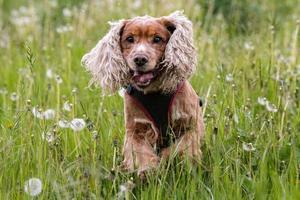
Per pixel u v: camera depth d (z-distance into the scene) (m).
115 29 7.24
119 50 7.23
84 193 6.25
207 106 8.18
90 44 12.08
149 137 7.14
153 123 7.07
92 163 6.63
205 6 13.78
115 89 7.29
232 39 11.62
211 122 7.69
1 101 9.71
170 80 7.04
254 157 7.10
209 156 7.23
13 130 7.09
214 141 7.24
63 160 6.76
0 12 17.61
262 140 7.37
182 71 7.08
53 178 6.46
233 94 7.98
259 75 8.84
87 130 7.66
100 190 6.43
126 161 7.04
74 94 8.21
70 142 7.53
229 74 8.39
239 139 7.27
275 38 11.20
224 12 13.63
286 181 6.54
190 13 13.27
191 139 7.11
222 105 7.73
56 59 11.18
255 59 9.84
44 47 11.88
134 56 6.86
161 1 13.87
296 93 8.62
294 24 13.81
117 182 6.75
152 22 7.18
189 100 7.18
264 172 6.64
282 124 7.58
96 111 8.39
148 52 6.89
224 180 6.59
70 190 6.44
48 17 13.45
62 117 7.95
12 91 10.31
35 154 6.93
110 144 7.38
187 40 7.16
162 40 7.13
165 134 7.12
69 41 12.46
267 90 8.75
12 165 6.77
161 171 6.69
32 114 7.41
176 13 7.29
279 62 9.37
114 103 8.58
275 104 8.42
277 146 7.35
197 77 9.35
